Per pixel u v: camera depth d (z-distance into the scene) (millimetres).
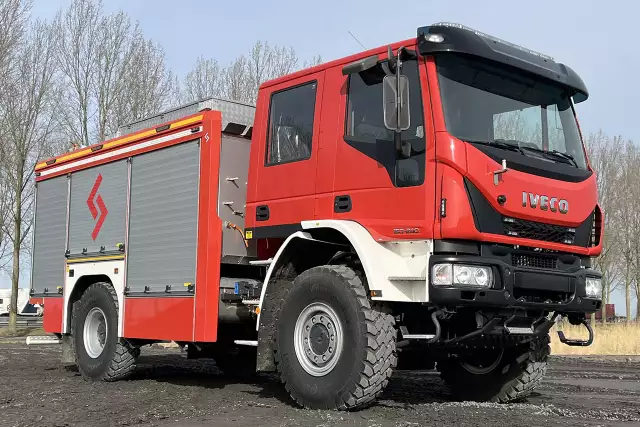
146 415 6039
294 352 6469
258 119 7496
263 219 7207
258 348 6840
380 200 6164
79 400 7047
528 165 6148
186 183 7887
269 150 7305
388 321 6027
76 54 24953
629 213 34156
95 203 9516
